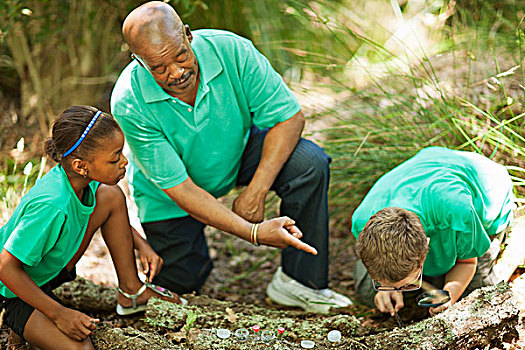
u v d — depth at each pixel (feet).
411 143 11.03
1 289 7.61
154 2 7.45
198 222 9.71
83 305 9.07
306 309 9.44
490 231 8.21
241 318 8.31
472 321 7.27
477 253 7.93
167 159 8.39
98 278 10.64
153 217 9.51
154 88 8.05
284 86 8.76
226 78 8.31
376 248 6.95
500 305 7.38
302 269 9.45
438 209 7.61
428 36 13.93
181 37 7.36
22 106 16.12
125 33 7.30
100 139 7.13
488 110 10.61
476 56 12.55
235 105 8.55
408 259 6.85
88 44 15.72
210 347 7.54
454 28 13.17
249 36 14.79
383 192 8.13
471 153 8.93
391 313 8.39
